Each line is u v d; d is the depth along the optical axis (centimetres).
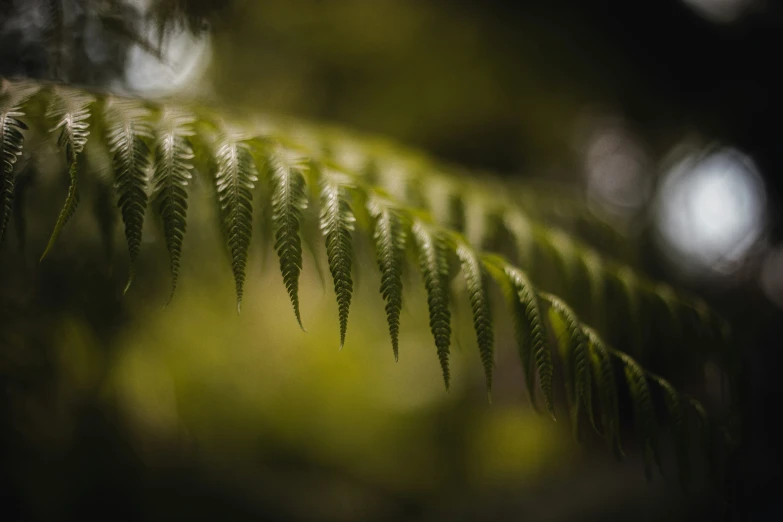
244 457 121
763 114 108
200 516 86
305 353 195
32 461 73
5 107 61
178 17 70
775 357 95
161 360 90
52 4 68
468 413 207
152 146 62
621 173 156
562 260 71
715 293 110
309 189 65
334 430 180
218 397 120
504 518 146
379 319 118
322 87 162
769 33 107
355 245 72
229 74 111
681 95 124
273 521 99
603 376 63
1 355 71
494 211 73
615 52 130
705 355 69
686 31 117
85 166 67
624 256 95
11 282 71
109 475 76
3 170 59
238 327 111
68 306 72
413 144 175
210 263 82
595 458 160
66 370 75
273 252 92
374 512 145
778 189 105
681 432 64
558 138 172
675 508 108
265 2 113
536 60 149
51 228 72
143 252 76
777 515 76
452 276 67
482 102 167
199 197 75
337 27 143
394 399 213
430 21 151
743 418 69
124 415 82
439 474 190
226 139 63
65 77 70
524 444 193
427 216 64
